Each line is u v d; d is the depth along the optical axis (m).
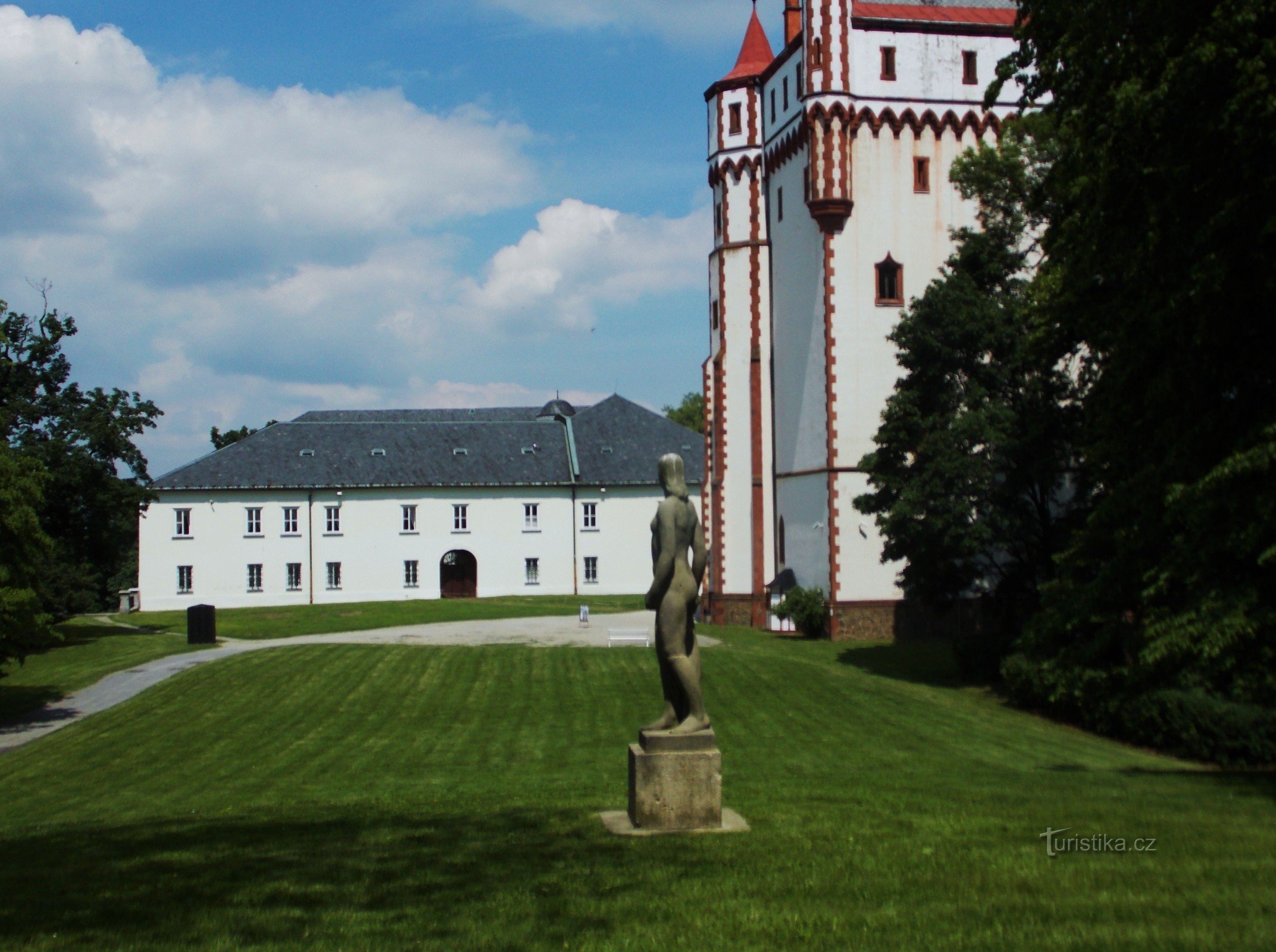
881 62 51.50
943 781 21.09
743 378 59.06
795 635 53.22
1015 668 35.38
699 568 15.20
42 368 56.62
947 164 52.03
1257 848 13.30
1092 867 12.37
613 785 22.27
